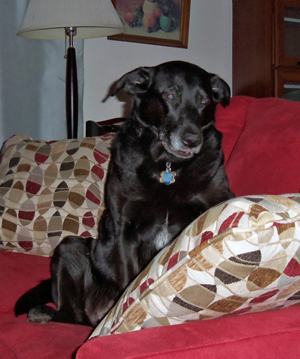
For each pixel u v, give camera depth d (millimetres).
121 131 1600
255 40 3615
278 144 1431
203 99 1506
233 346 636
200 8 3871
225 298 711
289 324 689
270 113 1593
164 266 767
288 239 675
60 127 3354
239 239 658
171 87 1490
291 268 702
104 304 1599
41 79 3258
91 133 2787
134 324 761
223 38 3980
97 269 1623
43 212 1894
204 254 682
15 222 1911
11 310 1466
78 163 1954
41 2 2432
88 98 3562
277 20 3377
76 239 1675
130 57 3672
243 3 3754
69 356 951
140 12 3615
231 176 1586
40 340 1069
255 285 699
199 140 1396
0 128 3090
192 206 1445
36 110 3266
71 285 1564
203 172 1431
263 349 639
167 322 760
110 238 1606
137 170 1454
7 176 2014
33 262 1845
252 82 3695
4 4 3062
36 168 1990
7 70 3104
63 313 1475
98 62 3566
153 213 1465
